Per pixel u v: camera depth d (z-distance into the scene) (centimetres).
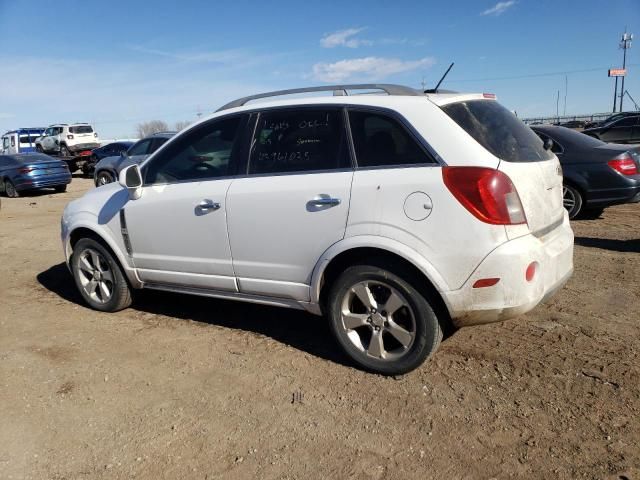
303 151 368
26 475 275
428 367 364
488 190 307
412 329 340
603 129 2303
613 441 279
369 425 304
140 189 442
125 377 373
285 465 275
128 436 305
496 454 275
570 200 813
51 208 1348
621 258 598
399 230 325
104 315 493
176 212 418
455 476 261
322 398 335
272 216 369
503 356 374
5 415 330
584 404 312
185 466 277
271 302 394
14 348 426
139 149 1455
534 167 338
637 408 306
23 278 633
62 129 2869
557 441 282
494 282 308
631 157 773
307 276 364
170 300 529
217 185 399
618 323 418
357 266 346
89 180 2419
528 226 321
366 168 341
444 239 314
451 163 316
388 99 346
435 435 293
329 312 367
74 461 285
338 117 359
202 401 338
